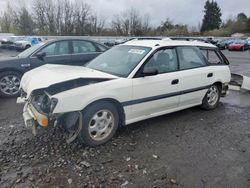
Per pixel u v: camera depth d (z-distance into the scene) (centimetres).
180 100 461
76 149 356
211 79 512
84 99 338
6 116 494
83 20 5022
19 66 638
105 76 379
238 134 421
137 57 416
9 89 643
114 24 5622
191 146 374
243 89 730
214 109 549
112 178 294
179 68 454
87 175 299
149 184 285
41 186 279
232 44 3095
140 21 5803
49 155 340
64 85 346
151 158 338
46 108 338
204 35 6325
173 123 460
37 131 379
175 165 323
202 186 284
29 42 2509
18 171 304
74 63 712
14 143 374
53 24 4856
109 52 481
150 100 411
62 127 391
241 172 311
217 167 321
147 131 421
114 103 378
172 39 491
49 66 446
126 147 366
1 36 3800
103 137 371
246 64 1527
